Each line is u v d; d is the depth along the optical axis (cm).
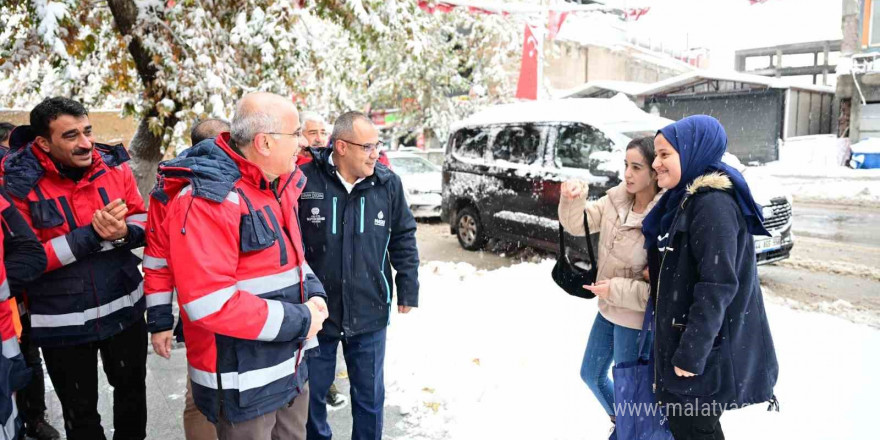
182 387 407
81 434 286
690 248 225
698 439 237
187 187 194
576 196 293
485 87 1783
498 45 1714
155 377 423
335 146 285
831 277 694
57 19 580
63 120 258
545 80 1869
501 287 603
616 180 679
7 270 231
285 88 761
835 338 450
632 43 3092
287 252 216
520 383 390
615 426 281
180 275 190
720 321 215
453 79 1788
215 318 187
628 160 270
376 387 303
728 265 214
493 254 903
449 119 1864
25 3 625
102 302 279
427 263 831
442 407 368
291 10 695
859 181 1620
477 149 916
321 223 289
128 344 294
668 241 231
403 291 316
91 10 712
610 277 281
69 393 283
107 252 281
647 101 2481
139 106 756
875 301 602
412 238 318
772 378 234
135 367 298
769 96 2244
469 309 539
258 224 202
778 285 666
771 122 2247
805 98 2428
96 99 902
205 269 187
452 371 414
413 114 1948
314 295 229
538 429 335
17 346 217
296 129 209
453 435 336
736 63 3831
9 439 207
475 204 905
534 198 796
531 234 806
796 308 572
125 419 302
